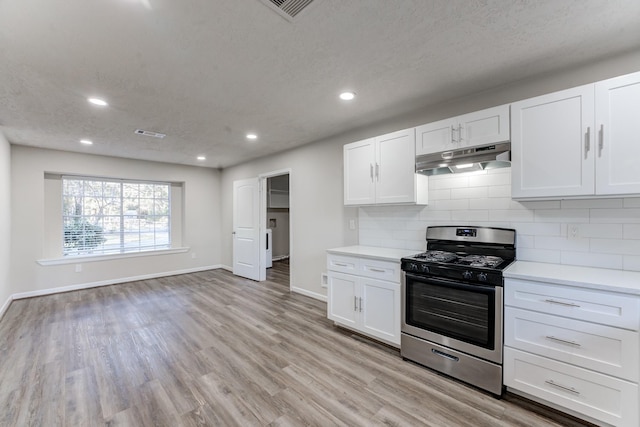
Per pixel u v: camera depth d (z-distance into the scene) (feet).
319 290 13.35
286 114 9.71
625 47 6.01
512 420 5.59
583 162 5.88
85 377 7.14
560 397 5.57
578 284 5.33
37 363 7.79
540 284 5.74
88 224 16.03
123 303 12.87
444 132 7.87
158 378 7.10
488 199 8.05
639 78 5.32
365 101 8.70
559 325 5.55
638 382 4.84
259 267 17.07
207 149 14.73
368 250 9.79
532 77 7.28
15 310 11.92
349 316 9.41
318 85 7.61
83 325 10.38
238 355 8.22
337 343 8.95
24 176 13.52
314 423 5.59
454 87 7.82
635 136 5.38
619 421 5.00
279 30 5.30
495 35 5.57
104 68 6.53
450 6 4.74
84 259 15.34
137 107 8.86
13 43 5.50
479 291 6.48
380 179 9.38
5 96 7.89
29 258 13.70
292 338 9.32
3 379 7.06
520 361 6.01
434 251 8.80
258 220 17.13
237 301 13.16
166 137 12.32
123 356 8.18
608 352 5.09
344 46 5.87
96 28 5.11
